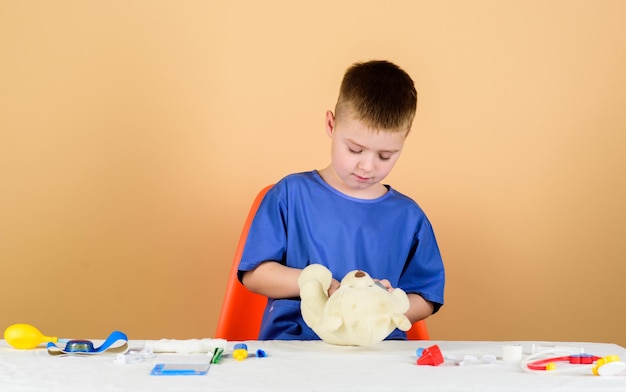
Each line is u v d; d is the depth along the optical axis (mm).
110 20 2152
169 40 2158
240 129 2166
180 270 2152
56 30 2148
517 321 2191
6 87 2139
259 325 1627
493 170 2197
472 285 2184
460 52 2197
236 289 1617
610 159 2213
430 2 2195
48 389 794
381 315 1033
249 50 2168
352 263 1490
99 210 2146
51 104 2146
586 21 2219
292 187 1535
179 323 2150
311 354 1034
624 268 2207
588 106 2215
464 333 2180
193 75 2160
